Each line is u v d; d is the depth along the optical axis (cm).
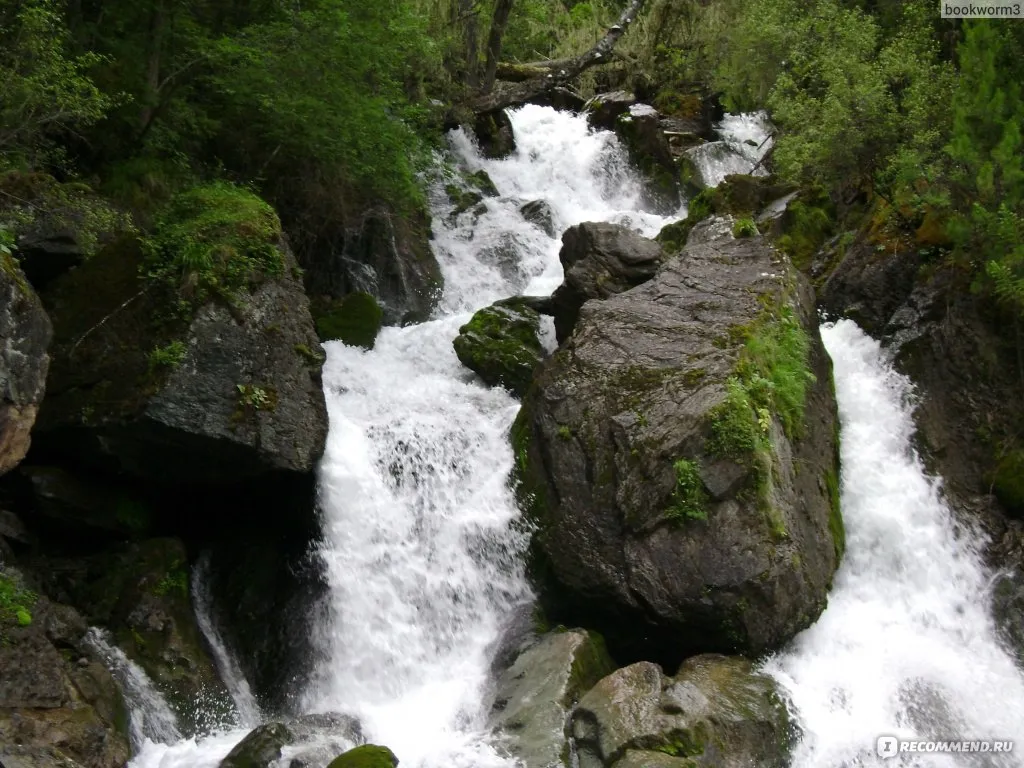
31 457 908
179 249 937
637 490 908
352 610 924
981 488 1086
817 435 1037
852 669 890
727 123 2136
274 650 920
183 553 905
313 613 926
